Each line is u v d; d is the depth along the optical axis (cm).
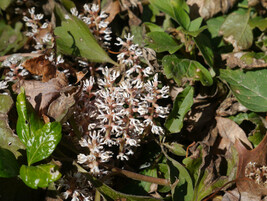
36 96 32
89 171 31
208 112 36
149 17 41
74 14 36
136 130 32
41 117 31
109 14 40
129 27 40
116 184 33
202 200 32
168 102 36
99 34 37
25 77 35
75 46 36
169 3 38
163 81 36
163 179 32
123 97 31
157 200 30
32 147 29
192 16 41
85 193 31
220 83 36
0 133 31
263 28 38
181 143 36
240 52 38
